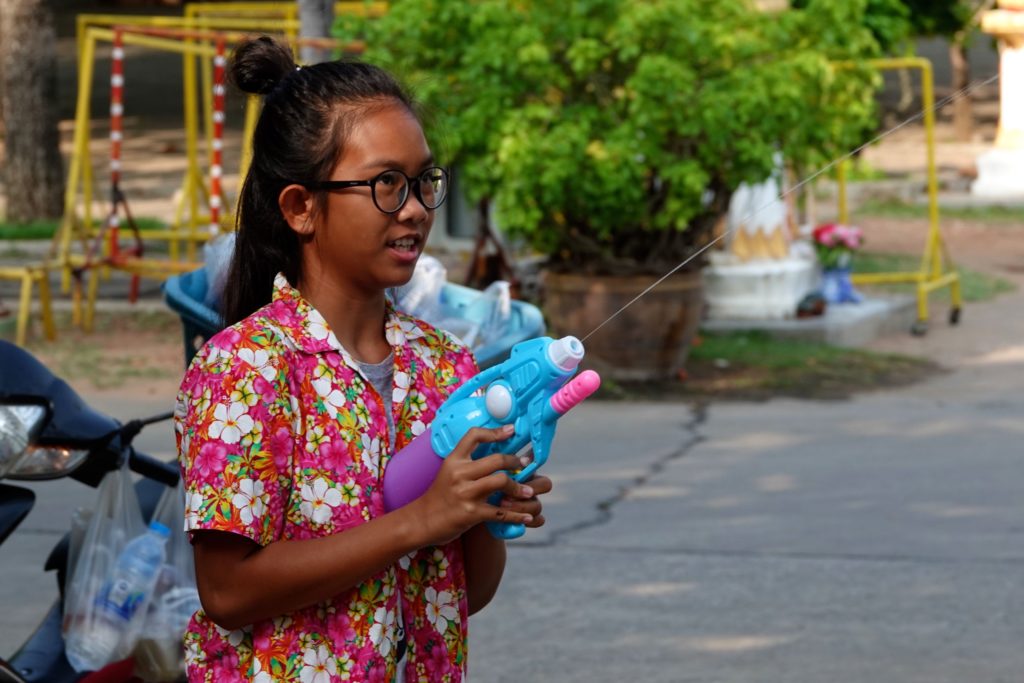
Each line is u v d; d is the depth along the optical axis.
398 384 2.95
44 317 14.96
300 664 2.77
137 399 12.26
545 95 12.39
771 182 15.70
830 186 26.72
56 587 7.60
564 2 11.95
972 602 7.36
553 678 6.39
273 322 2.82
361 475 2.81
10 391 4.53
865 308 16.17
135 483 5.43
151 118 36.41
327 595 2.71
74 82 41.16
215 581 2.73
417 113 2.97
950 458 10.39
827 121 12.79
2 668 4.45
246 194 2.95
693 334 13.16
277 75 3.01
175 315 16.28
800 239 17.91
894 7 16.31
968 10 25.20
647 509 9.08
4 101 22.38
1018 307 17.64
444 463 2.71
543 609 7.29
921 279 16.28
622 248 12.81
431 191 2.90
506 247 15.60
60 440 4.55
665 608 7.30
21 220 22.41
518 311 7.26
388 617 2.84
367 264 2.84
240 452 2.70
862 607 7.29
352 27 12.82
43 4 22.17
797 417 11.82
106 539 4.76
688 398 12.52
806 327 15.15
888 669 6.48
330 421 2.80
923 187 27.05
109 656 4.70
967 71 33.47
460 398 2.87
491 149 11.84
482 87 11.91
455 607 3.01
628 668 6.51
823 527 8.67
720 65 12.32
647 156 11.99
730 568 7.91
